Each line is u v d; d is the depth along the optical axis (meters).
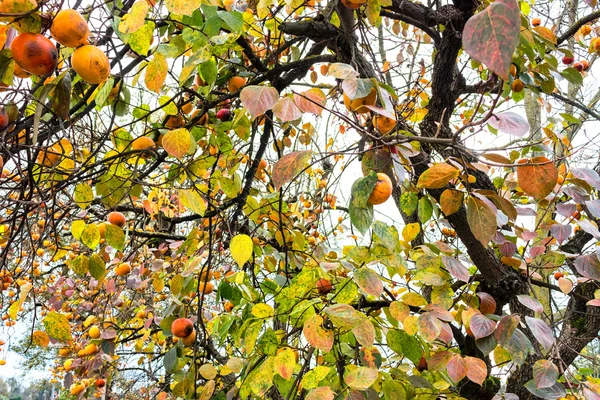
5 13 0.98
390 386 1.56
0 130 1.23
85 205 1.72
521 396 2.47
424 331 1.50
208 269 1.72
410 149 1.56
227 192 1.91
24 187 1.51
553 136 2.27
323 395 1.28
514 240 2.16
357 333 1.37
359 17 1.71
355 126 1.25
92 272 1.67
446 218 2.22
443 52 2.15
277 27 1.97
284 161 1.19
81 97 1.72
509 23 0.73
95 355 2.37
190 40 1.45
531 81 1.99
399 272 1.64
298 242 2.08
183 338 1.97
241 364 1.69
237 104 2.22
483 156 1.39
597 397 1.51
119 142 1.80
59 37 1.04
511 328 1.58
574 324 2.82
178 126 1.85
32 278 1.66
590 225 1.82
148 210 2.33
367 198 1.32
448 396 1.73
